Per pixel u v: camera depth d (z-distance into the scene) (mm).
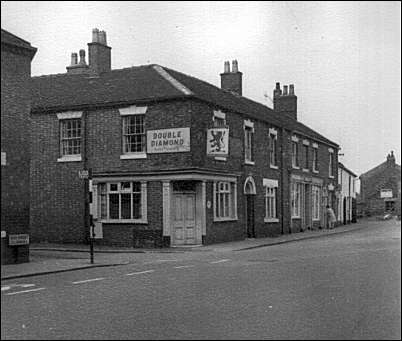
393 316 7973
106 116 24688
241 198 27828
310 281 11461
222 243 25297
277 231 31953
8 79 16234
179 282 12156
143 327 7750
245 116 28391
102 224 24438
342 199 46219
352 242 22516
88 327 7824
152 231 23562
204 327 7664
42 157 25797
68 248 22984
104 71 27094
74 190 25125
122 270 15250
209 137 23953
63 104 25328
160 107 23703
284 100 42156
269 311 8602
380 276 11484
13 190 16359
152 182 23672
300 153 36156
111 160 24484
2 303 9789
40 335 7402
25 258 16906
